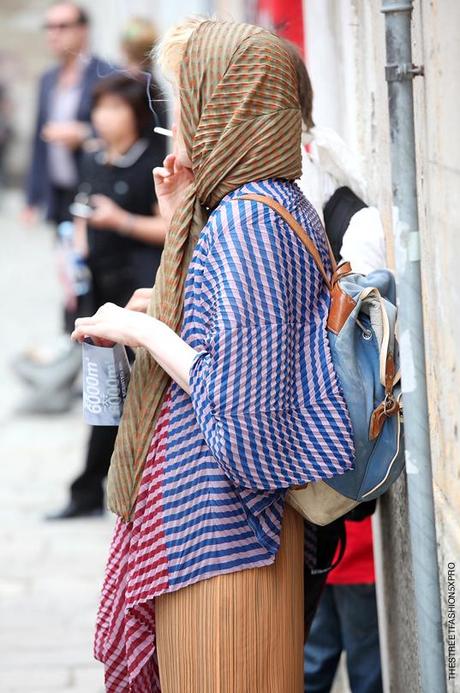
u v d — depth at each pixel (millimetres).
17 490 9680
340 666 5957
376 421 3496
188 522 3465
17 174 36656
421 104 3693
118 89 7996
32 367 12203
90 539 8469
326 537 4055
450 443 3518
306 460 3361
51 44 12203
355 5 4973
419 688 4027
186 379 3365
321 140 4461
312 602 4121
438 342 3625
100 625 3807
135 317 3516
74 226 9461
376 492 3594
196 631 3475
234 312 3273
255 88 3430
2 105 34906
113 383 3723
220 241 3365
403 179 3254
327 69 5805
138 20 8422
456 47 3203
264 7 8500
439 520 3689
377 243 4258
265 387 3283
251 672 3477
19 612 7223
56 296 19219
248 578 3451
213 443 3289
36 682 6316
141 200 8055
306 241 3439
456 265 3326
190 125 3564
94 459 8766
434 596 3357
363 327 3596
